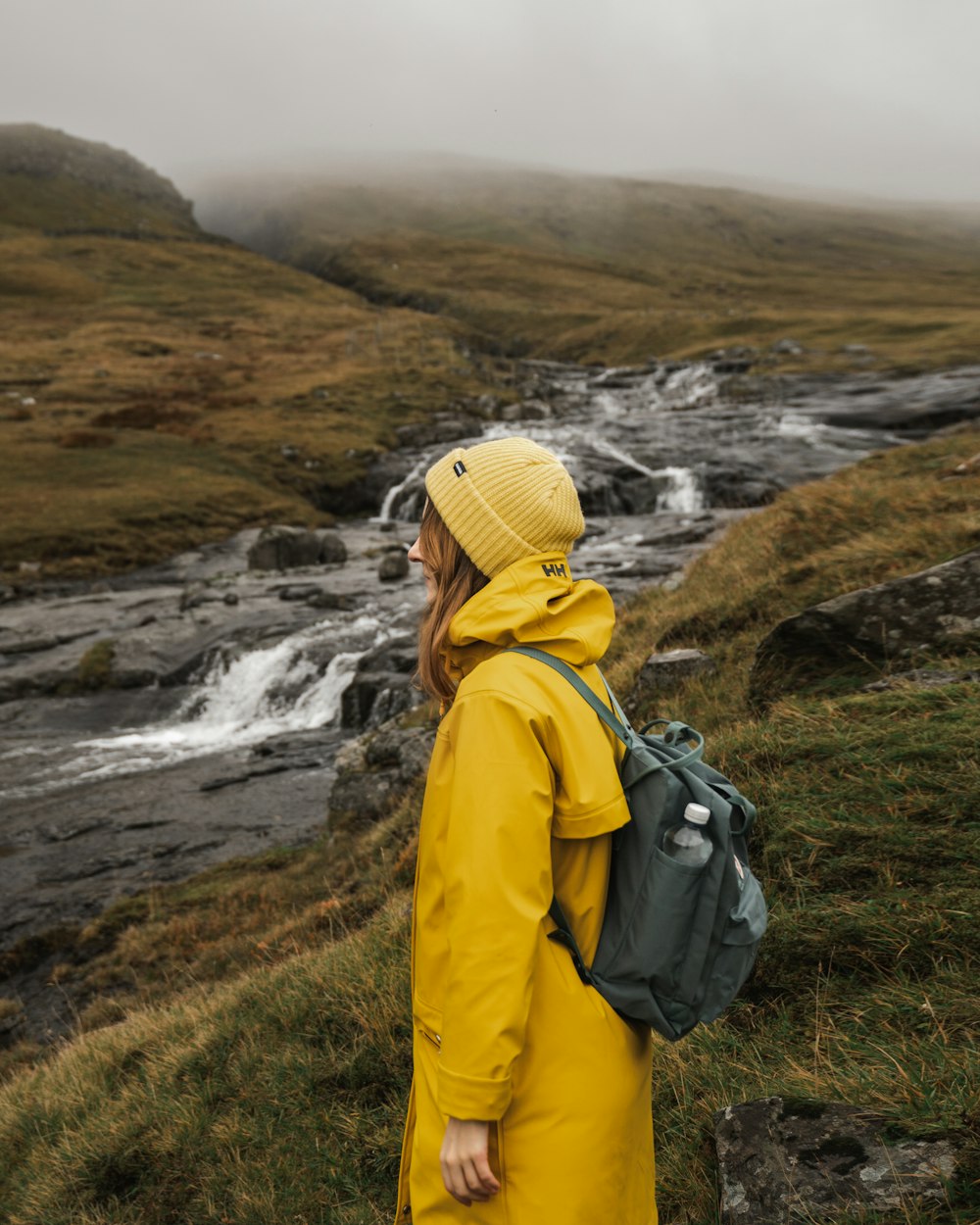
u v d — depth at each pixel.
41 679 19.78
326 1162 3.54
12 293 92.81
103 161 182.25
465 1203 1.47
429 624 1.82
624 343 90.25
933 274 149.50
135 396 52.34
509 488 1.73
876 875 3.31
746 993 3.17
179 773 15.02
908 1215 1.93
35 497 33.97
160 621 22.28
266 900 9.02
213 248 129.88
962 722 3.82
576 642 1.69
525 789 1.50
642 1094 1.67
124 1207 3.86
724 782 1.75
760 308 108.75
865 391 51.53
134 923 9.79
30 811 13.66
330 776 14.07
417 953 1.69
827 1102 2.35
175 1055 4.88
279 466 40.88
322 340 75.19
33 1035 8.09
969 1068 2.27
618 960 1.60
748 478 34.03
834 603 5.58
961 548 7.09
